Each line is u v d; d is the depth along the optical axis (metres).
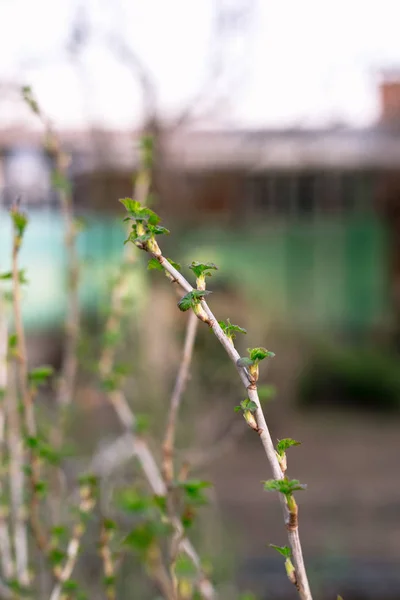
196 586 2.24
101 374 2.66
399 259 12.97
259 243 12.05
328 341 11.55
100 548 1.96
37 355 6.84
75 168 8.51
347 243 12.66
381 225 12.72
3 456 2.38
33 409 2.25
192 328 1.87
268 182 12.16
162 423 4.22
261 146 11.55
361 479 7.31
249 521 5.93
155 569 2.12
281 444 1.20
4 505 2.24
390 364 11.41
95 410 3.87
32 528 1.96
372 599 4.80
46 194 8.46
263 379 8.90
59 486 2.62
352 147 11.85
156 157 7.51
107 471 2.63
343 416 10.28
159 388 4.62
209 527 3.53
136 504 2.02
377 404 10.88
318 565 5.03
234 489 6.53
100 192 8.45
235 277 9.12
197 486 1.71
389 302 12.71
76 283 2.94
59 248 7.55
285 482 1.15
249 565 4.86
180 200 8.32
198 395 4.75
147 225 1.22
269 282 11.90
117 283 2.81
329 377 10.92
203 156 11.25
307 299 12.40
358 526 6.03
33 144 8.45
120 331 2.94
